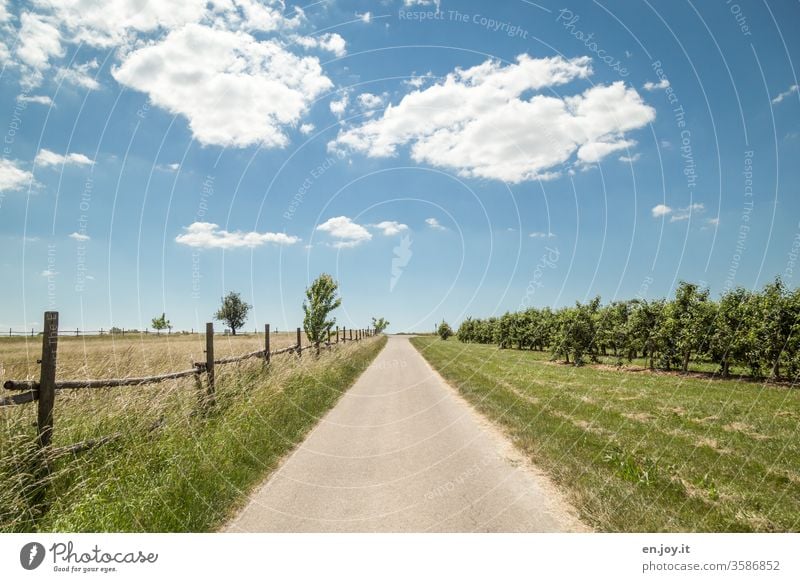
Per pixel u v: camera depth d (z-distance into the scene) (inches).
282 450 284.0
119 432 237.8
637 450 269.4
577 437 302.5
